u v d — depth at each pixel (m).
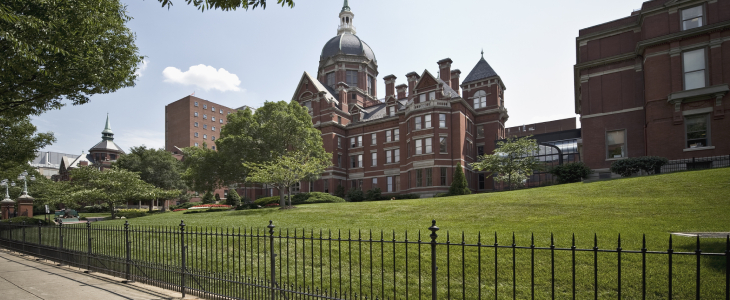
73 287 9.77
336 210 22.41
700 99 24.27
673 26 25.88
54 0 11.06
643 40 26.61
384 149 49.72
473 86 48.03
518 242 10.80
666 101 25.56
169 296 8.89
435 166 40.81
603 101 30.02
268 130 36.28
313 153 38.53
